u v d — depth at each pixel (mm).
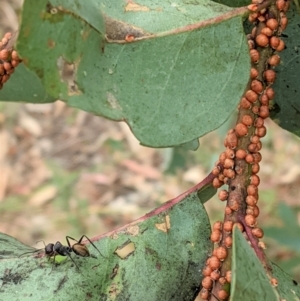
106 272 105
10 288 105
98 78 88
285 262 237
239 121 99
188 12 95
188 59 92
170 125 90
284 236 222
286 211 233
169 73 92
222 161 103
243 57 92
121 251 112
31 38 80
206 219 107
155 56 92
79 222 401
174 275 104
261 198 358
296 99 119
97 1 92
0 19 545
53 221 401
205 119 90
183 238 106
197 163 384
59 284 105
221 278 94
